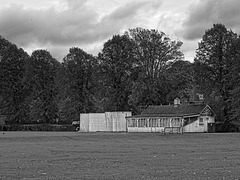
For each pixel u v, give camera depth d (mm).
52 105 134000
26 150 51906
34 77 135000
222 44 101188
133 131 105875
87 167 32656
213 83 100938
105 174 28328
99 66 120625
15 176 27922
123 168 31672
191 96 127500
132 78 118000
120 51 119250
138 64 118125
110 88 119625
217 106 100188
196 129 98312
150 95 114188
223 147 54281
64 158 40281
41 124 132250
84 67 130125
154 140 74625
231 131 100438
